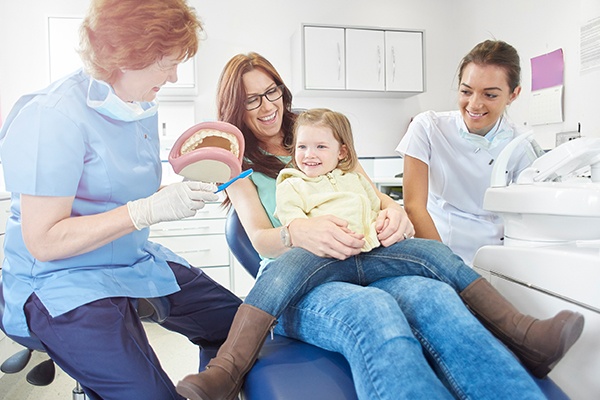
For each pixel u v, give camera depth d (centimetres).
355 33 378
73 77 115
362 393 81
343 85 378
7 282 115
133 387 110
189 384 84
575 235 98
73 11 365
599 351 80
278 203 121
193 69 357
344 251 104
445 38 435
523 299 98
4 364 125
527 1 346
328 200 119
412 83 389
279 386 87
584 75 220
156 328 298
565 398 83
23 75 362
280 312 100
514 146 131
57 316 107
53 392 212
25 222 103
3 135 112
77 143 106
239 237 145
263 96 138
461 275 102
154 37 100
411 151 164
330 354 98
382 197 140
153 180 129
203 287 146
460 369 81
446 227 176
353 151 132
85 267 115
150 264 131
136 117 115
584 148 107
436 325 88
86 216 105
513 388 75
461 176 169
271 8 401
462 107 154
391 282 104
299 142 127
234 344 95
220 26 394
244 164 137
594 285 82
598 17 209
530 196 100
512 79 144
